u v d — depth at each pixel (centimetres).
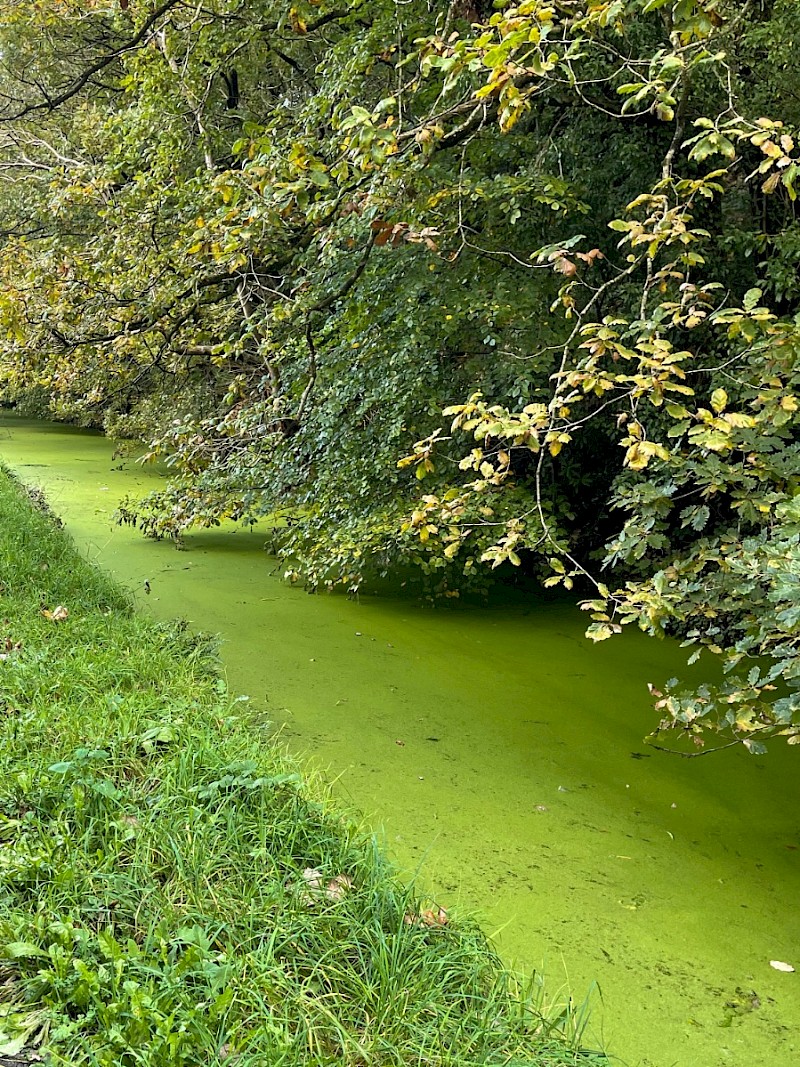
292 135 590
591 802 394
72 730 334
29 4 1039
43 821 273
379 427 625
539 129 641
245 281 608
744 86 550
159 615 624
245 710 445
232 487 742
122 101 1097
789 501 298
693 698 324
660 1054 249
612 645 612
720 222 598
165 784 298
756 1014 268
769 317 281
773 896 331
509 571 797
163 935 222
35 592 564
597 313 608
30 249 716
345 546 615
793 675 265
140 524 936
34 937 215
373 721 462
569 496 766
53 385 743
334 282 564
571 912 312
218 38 773
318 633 607
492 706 496
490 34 307
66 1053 183
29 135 1145
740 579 308
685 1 302
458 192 476
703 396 566
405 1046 208
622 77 557
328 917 247
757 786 420
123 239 636
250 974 218
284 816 298
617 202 621
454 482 612
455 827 362
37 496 1048
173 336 664
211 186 509
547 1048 225
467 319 580
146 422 1108
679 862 350
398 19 547
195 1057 189
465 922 277
